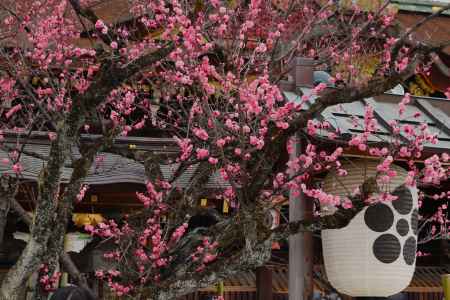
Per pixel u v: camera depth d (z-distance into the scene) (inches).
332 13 509.4
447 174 372.8
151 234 349.4
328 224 264.4
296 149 346.6
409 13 845.2
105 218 472.4
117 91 444.8
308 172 342.3
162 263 308.2
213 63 484.4
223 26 354.0
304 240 350.3
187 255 311.7
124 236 343.3
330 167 353.7
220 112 373.1
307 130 329.7
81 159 276.1
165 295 262.4
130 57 310.2
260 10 465.4
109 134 289.6
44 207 257.0
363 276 350.0
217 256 306.2
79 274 324.8
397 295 460.4
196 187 327.3
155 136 562.3
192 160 345.4
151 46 443.2
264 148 295.0
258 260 259.4
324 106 281.3
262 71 400.8
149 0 460.1
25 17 435.5
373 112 370.6
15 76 414.9
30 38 435.2
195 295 508.1
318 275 519.5
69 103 429.1
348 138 333.1
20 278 251.9
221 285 506.0
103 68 274.2
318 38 528.4
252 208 269.7
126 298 279.3
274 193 313.9
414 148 334.6
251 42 484.4
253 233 261.0
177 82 430.0
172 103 515.5
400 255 353.4
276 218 401.4
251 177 285.4
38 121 487.2
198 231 323.6
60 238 263.6
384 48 506.6
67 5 528.7
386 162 288.2
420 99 397.7
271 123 351.6
